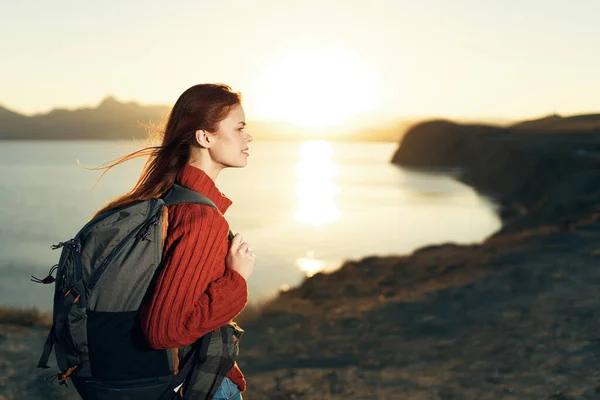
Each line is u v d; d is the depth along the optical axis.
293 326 12.12
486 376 7.00
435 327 10.48
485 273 15.34
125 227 1.96
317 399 6.56
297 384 7.20
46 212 88.50
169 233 1.98
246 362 8.95
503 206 102.56
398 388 6.88
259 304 16.50
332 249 54.47
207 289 1.96
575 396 5.91
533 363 7.27
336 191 137.00
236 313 2.01
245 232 67.19
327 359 8.89
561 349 7.70
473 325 10.16
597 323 8.85
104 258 1.95
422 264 22.45
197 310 1.91
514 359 7.58
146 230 1.95
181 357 2.09
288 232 67.12
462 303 12.16
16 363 7.58
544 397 6.00
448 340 9.35
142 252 1.95
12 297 35.09
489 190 138.25
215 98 2.12
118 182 150.00
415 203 107.69
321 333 11.11
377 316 12.11
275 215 86.00
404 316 11.80
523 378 6.73
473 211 93.88
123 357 1.95
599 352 7.35
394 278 20.42
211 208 2.03
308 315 13.45
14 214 86.38
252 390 6.99
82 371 1.97
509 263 16.62
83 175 181.38
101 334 1.94
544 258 16.38
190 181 2.11
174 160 2.17
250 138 2.23
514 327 9.41
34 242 61.72
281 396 6.69
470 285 13.76
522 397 6.09
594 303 10.27
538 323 9.39
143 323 1.89
